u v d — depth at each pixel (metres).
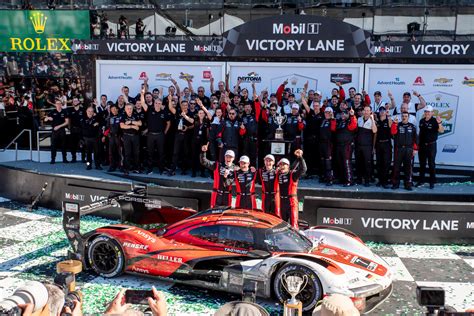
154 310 2.71
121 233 6.69
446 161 13.02
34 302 2.17
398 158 10.91
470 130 12.80
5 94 16.89
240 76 13.80
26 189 11.10
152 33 15.70
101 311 5.54
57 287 2.78
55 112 13.60
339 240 6.73
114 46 14.23
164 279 6.49
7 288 6.31
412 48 12.56
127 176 12.10
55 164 13.65
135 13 15.59
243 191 8.28
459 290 6.52
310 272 5.61
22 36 15.45
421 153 11.26
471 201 10.14
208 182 10.95
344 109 11.26
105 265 6.72
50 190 10.58
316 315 2.90
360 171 11.55
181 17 15.52
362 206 8.57
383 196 10.33
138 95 13.93
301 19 12.91
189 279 6.28
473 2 13.57
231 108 11.74
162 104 12.77
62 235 8.73
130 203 7.77
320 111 11.80
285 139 11.52
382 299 5.86
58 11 15.20
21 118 16.75
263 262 5.88
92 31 15.70
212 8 15.14
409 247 8.41
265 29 13.12
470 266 7.48
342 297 2.73
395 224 8.54
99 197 9.84
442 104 12.88
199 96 13.24
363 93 11.96
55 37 15.29
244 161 8.23
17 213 10.28
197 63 13.97
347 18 14.59
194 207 9.12
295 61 13.48
